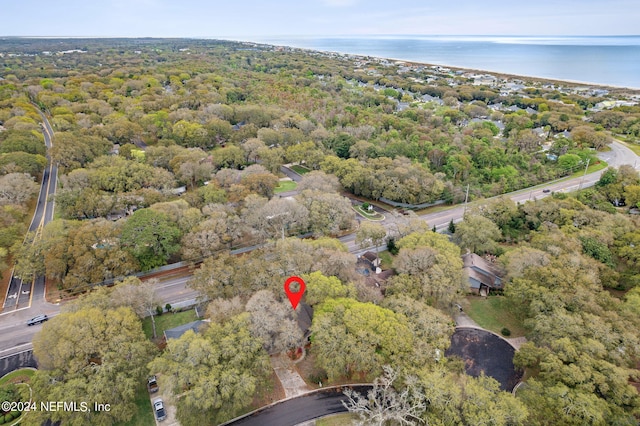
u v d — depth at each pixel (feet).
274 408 147.02
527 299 177.78
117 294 168.86
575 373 134.51
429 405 130.62
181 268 233.96
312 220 249.14
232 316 154.51
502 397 128.57
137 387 144.15
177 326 186.50
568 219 245.04
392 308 165.27
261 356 142.10
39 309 197.57
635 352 144.36
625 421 121.19
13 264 230.68
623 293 203.31
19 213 256.32
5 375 158.81
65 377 134.10
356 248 255.50
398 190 295.89
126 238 210.59
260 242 252.01
